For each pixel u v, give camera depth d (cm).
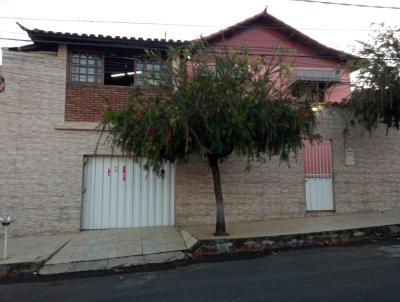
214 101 802
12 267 737
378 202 1266
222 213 929
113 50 1151
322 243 912
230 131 788
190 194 1129
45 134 1068
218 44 1611
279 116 830
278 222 1103
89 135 1095
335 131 1248
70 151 1080
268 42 1688
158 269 721
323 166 1241
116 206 1111
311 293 522
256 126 822
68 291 599
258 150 870
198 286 588
